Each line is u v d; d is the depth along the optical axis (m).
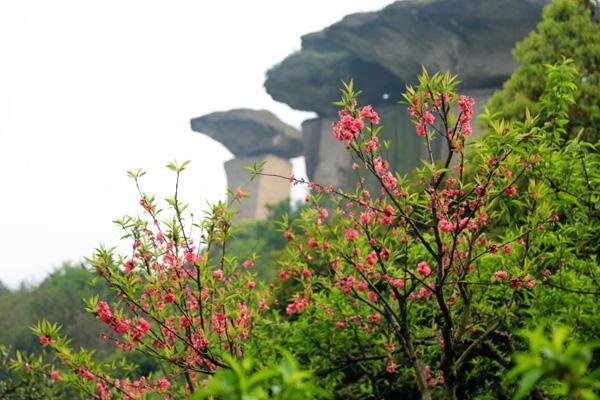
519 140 6.02
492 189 6.59
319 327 8.43
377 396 8.83
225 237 6.79
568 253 7.32
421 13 51.22
